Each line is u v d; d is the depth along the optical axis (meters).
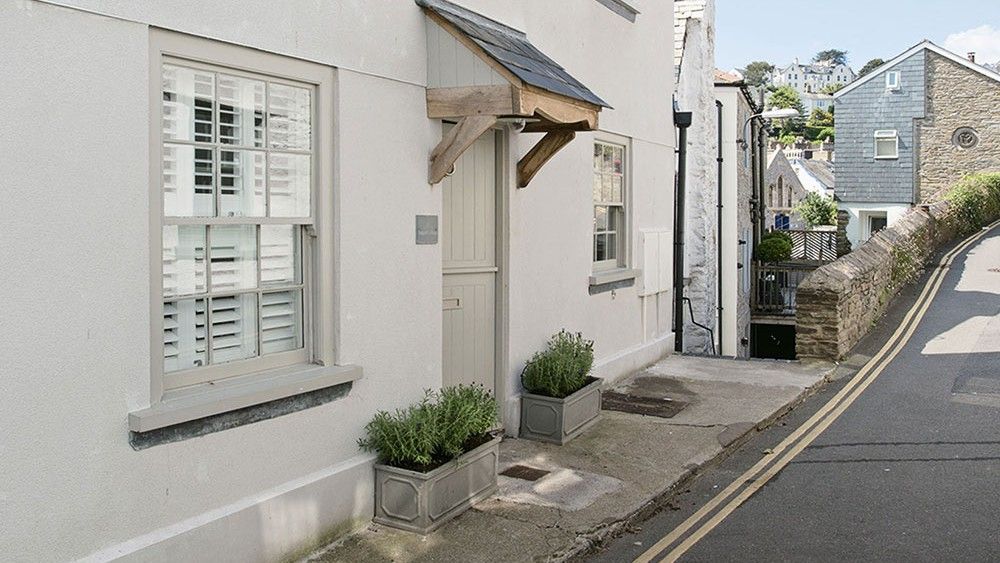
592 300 9.47
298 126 5.34
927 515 6.27
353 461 5.59
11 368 3.76
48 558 3.92
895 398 9.67
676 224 14.04
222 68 4.81
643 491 6.46
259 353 5.20
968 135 33.16
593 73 9.34
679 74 15.19
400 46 5.98
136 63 4.23
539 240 8.24
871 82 34.69
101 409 4.12
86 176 4.03
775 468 7.35
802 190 46.12
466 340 7.36
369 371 5.78
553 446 7.52
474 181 7.39
